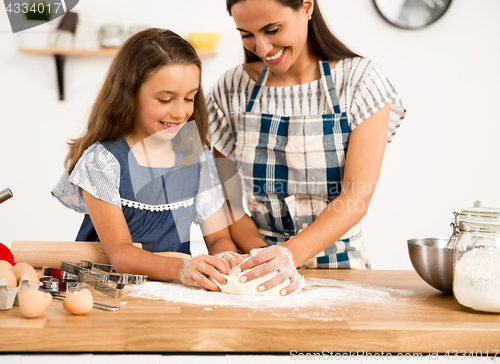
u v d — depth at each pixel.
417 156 2.74
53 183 2.71
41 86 2.67
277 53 1.11
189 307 0.81
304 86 1.29
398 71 2.68
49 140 2.69
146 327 0.70
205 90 2.71
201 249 1.27
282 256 0.95
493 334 0.72
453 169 2.74
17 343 0.68
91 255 1.12
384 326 0.72
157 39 1.10
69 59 2.65
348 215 1.10
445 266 0.89
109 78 1.17
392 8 2.61
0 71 2.64
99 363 0.69
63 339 0.68
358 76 1.23
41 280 0.90
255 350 0.71
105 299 0.86
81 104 2.69
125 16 2.66
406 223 2.76
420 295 0.94
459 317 0.78
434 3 2.60
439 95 2.70
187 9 2.68
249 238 1.29
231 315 0.77
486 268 0.79
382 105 1.19
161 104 1.10
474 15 2.65
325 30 1.24
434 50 2.67
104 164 1.13
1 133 2.67
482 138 2.73
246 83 1.36
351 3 2.62
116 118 1.16
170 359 0.70
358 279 1.09
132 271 1.04
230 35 2.70
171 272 0.99
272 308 0.82
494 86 2.69
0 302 0.77
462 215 0.84
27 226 2.72
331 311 0.81
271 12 1.02
